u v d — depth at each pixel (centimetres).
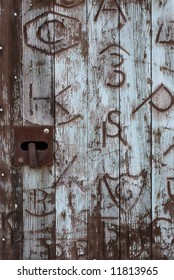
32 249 252
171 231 252
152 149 251
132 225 252
